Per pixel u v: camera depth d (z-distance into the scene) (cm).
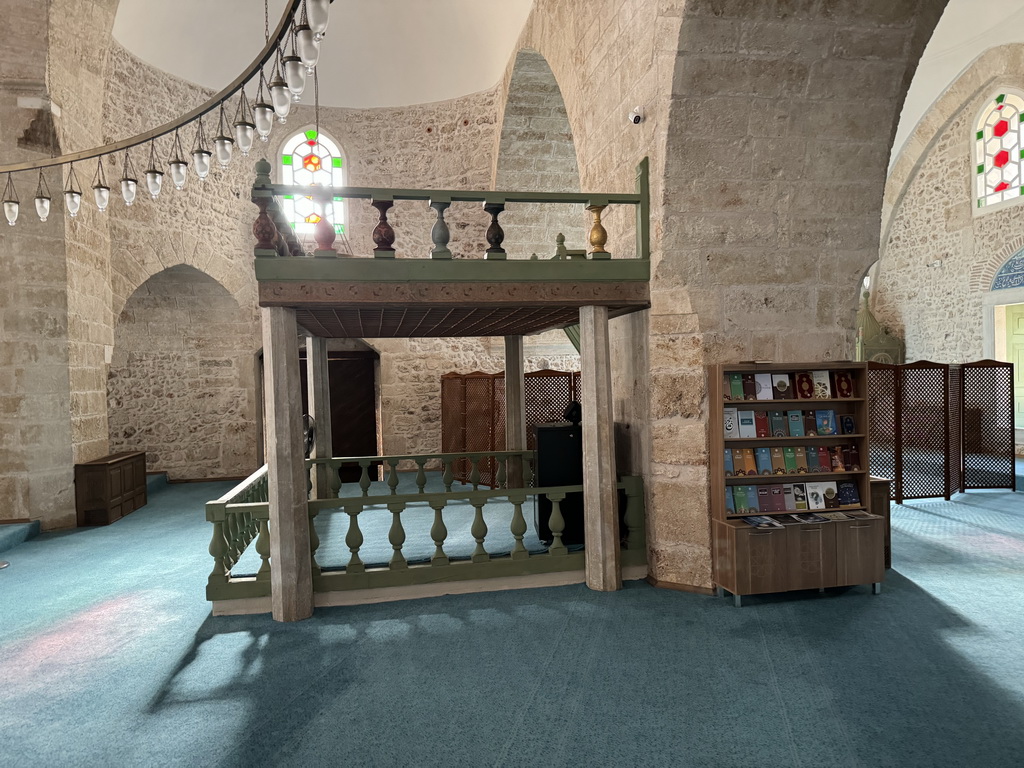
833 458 501
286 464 448
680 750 290
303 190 439
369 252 1112
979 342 1166
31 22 716
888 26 458
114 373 1043
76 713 330
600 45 592
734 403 488
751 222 495
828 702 329
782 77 465
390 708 330
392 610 467
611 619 442
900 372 812
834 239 507
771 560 458
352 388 1208
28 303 745
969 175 1178
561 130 1009
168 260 962
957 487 852
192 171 996
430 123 1109
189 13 935
